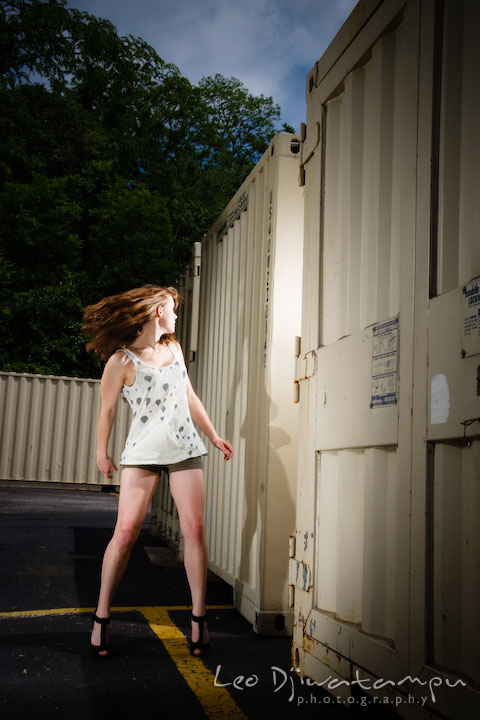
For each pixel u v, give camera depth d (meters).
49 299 22.31
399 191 2.38
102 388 3.04
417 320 2.12
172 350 3.18
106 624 2.91
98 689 2.50
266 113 41.72
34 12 35.47
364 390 2.44
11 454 12.52
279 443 3.51
